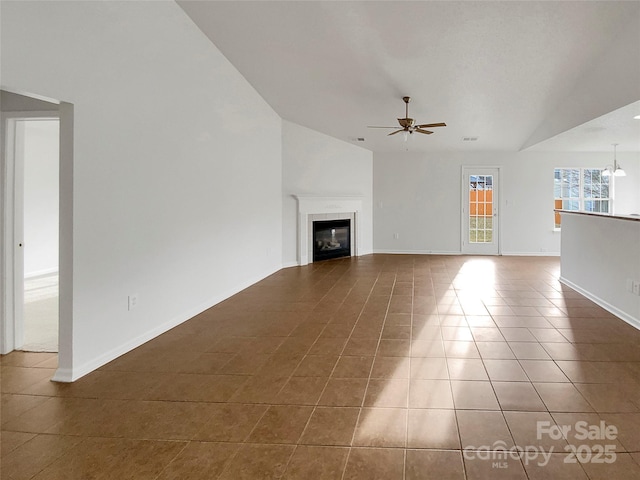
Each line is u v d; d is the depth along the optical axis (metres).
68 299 3.06
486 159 9.74
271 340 3.93
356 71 5.66
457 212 9.88
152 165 3.97
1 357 3.52
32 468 2.05
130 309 3.69
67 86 2.95
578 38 4.57
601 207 9.52
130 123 3.64
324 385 2.96
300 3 4.26
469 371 3.16
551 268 7.88
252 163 6.46
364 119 7.58
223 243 5.50
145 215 3.88
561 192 9.64
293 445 2.23
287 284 6.49
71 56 2.97
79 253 3.11
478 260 8.97
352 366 3.29
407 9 4.22
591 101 5.38
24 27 2.61
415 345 3.74
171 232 4.31
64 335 3.08
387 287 6.25
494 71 5.44
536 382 2.95
